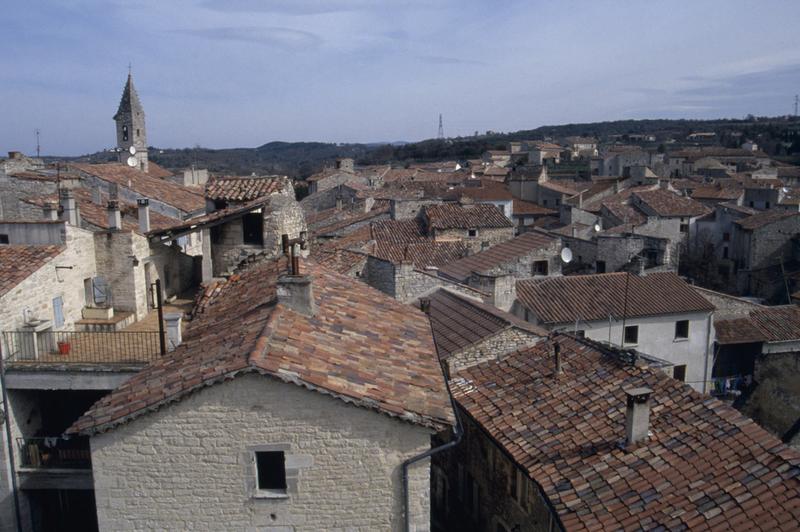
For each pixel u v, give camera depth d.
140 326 23.73
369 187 82.94
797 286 56.28
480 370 19.81
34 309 21.31
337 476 11.81
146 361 19.91
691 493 12.72
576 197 78.19
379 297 17.80
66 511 22.06
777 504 12.09
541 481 14.17
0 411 19.78
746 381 35.97
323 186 83.25
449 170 124.00
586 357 18.72
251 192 25.50
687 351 33.75
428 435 11.80
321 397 11.54
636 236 44.03
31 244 23.28
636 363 17.41
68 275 23.11
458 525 20.47
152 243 25.64
